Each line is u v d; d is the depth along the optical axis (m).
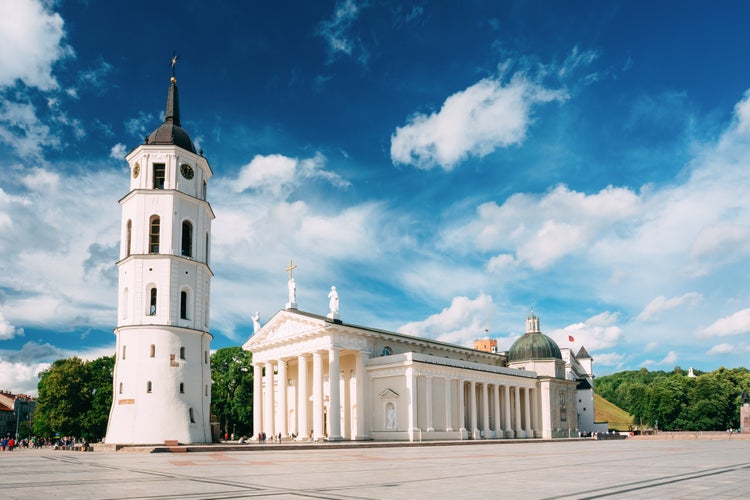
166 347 62.03
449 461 38.22
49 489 21.95
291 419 92.50
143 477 26.67
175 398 61.38
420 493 20.38
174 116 72.06
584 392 141.00
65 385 94.31
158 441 59.22
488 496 19.48
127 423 59.56
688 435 109.69
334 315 79.19
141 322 62.31
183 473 28.78
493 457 43.44
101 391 95.38
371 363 82.69
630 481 24.47
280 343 85.62
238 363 106.38
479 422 95.06
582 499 18.67
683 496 19.33
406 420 77.06
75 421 93.69
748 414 116.88
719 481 24.36
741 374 167.75
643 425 171.75
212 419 84.50
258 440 80.44
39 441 99.31
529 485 22.91
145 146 66.44
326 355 84.56
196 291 66.12
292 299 86.88
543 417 107.38
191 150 69.50
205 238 68.81
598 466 33.56
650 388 162.88
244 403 103.62
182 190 67.06
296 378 93.12
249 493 20.42
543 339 116.12
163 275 63.56
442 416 83.69
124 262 64.75
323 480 25.00
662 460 39.59
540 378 108.69
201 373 64.94
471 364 91.19
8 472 30.30
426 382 80.62
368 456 44.47
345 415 86.75
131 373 61.06
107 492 20.89
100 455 48.78
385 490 21.30
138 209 65.00
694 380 152.12
